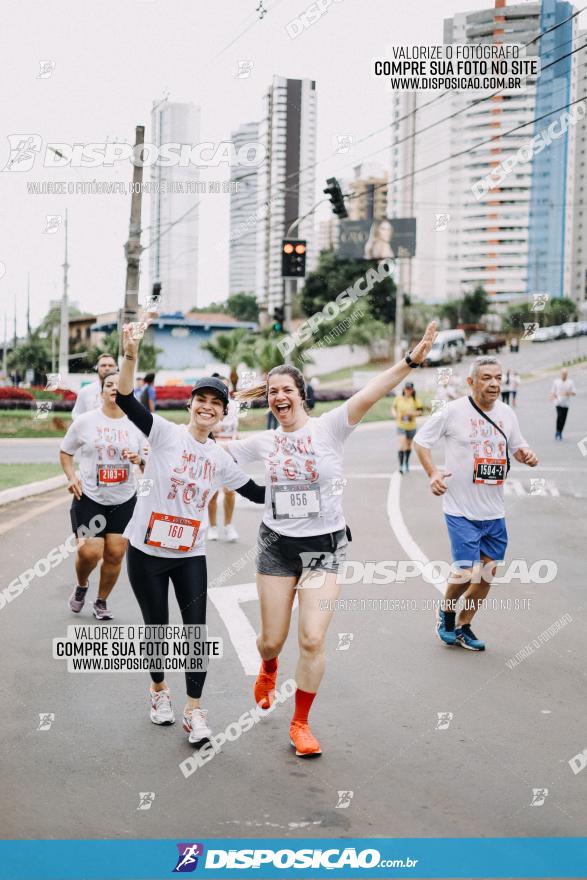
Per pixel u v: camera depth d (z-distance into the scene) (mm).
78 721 4852
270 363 37406
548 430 23906
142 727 4793
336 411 4629
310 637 4484
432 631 6648
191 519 4711
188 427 4734
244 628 6594
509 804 3965
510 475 15883
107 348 40312
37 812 3828
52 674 5566
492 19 44875
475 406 6078
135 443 6582
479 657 6043
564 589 7949
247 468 17172
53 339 46688
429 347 4465
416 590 7875
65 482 14789
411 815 3861
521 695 5328
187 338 49719
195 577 4758
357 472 16969
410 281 74625
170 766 4312
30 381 45562
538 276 103750
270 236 46906
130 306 16891
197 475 4680
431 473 5980
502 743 4629
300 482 4586
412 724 4875
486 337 57844
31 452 21391
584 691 5410
